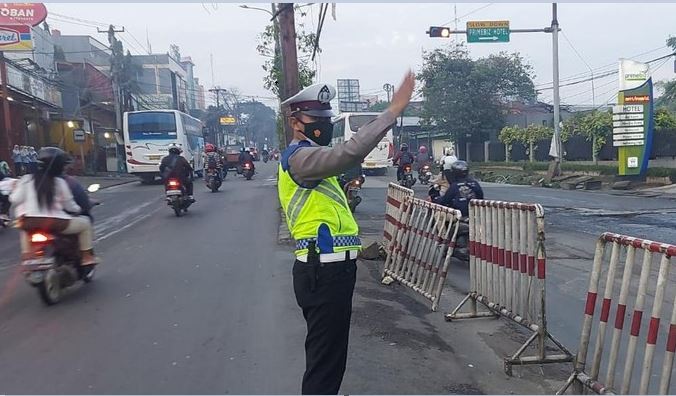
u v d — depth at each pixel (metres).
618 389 4.08
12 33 23.23
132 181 30.78
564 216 13.29
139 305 6.16
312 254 2.99
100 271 7.85
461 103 34.94
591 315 3.93
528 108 42.41
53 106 31.30
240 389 4.03
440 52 36.19
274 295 6.42
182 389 4.04
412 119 51.31
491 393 4.07
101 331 5.32
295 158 2.92
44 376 4.30
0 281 7.47
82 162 33.69
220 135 70.31
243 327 5.35
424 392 4.03
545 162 29.11
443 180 9.81
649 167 21.05
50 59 35.97
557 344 4.50
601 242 3.88
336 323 3.05
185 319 5.62
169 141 25.48
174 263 8.32
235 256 8.75
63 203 6.45
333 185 3.11
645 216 12.98
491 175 29.02
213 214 14.09
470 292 5.69
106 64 51.00
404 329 5.34
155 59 64.31
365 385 4.09
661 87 33.12
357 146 2.71
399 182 20.09
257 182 25.94
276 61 16.83
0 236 11.90
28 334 5.28
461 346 4.97
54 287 6.29
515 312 4.84
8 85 25.02
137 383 4.15
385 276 7.17
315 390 3.07
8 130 24.41
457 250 8.41
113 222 13.33
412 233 6.73
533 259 4.58
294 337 5.05
